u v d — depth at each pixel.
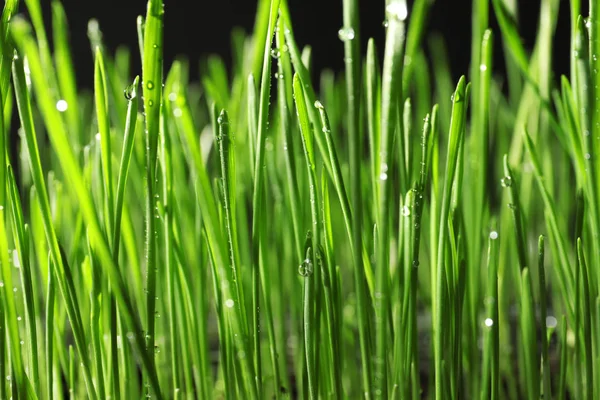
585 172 0.36
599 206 0.35
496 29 1.05
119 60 0.52
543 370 0.37
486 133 0.38
